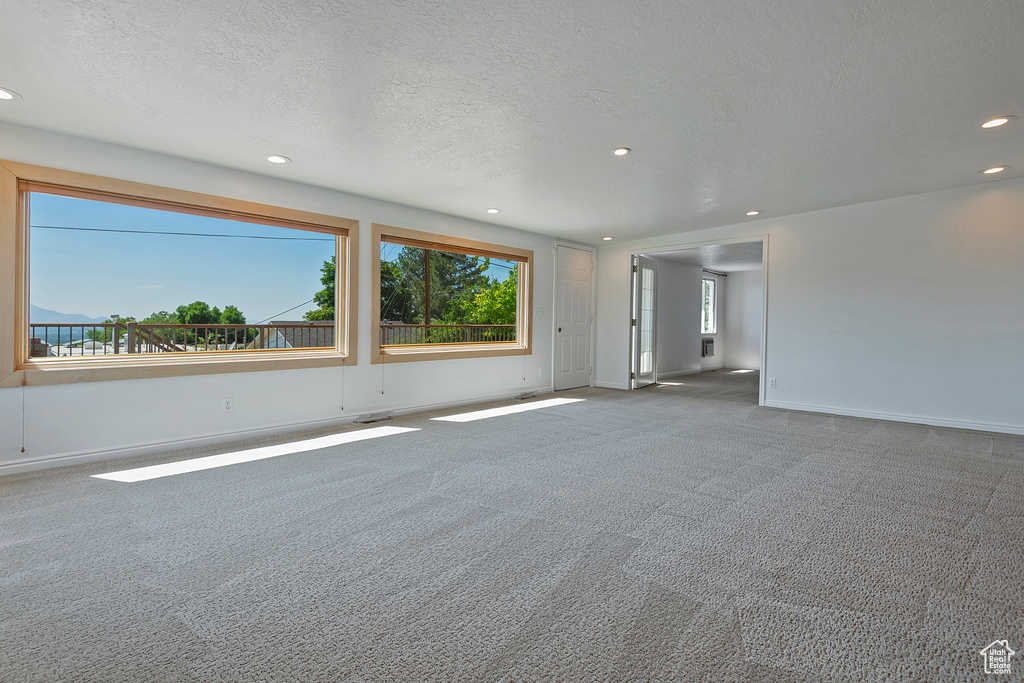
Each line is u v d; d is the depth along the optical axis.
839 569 1.86
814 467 3.20
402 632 1.45
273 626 1.48
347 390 4.57
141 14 1.90
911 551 2.01
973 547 2.05
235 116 2.87
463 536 2.14
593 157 3.54
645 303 7.66
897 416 4.72
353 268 4.57
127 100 2.66
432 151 3.43
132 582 1.74
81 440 3.21
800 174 3.93
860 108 2.72
